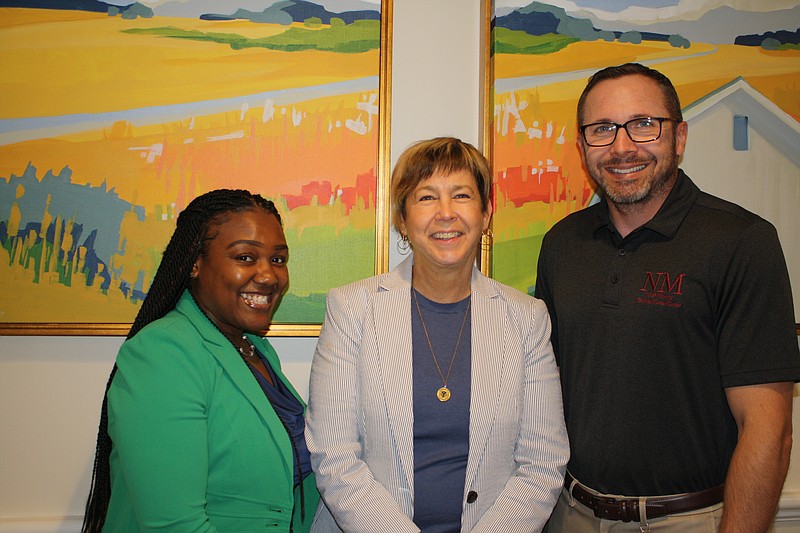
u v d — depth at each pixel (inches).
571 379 55.1
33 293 64.0
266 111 66.6
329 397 49.1
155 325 45.4
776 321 45.4
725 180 71.7
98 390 66.1
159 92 65.3
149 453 40.9
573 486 54.1
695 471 49.6
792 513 73.2
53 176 64.1
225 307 49.1
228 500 46.1
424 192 50.3
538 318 53.5
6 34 63.6
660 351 50.2
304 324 67.2
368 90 67.7
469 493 47.6
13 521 64.1
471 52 71.3
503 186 68.8
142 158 65.1
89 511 52.6
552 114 69.4
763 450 44.7
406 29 70.3
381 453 48.2
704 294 49.3
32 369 65.2
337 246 67.4
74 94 64.2
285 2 66.7
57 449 65.5
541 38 69.3
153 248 65.2
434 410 49.1
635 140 50.9
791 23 72.7
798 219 72.3
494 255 68.7
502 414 49.3
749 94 72.0
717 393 49.8
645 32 70.7
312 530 54.0
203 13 65.7
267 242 49.8
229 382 47.2
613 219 55.6
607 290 53.2
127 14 64.9
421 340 51.6
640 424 50.4
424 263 51.3
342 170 67.4
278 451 47.4
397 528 44.1
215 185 65.9
